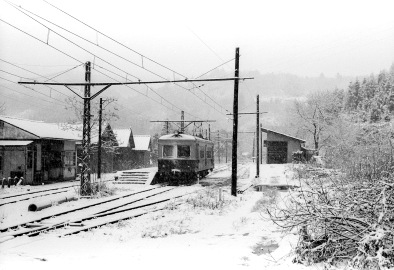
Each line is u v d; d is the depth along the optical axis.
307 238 7.96
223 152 107.69
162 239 10.80
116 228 12.80
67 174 34.56
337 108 53.94
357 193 7.96
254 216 13.95
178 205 17.95
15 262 7.84
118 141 52.41
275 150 48.41
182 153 29.31
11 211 16.22
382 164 9.87
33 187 26.73
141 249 9.34
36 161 30.14
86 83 20.14
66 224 13.36
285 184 28.70
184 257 8.28
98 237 11.30
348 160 13.92
